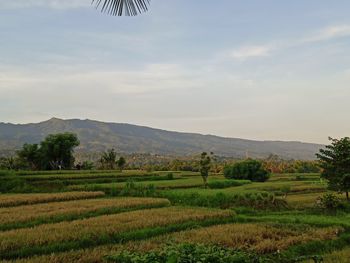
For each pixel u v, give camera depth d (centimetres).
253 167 7762
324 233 2222
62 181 6581
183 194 4403
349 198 4012
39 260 1525
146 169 12975
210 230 2255
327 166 3772
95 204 3672
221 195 4081
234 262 984
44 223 2620
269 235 2158
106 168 11794
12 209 3262
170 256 920
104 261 1488
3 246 1750
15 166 10650
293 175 9131
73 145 10919
